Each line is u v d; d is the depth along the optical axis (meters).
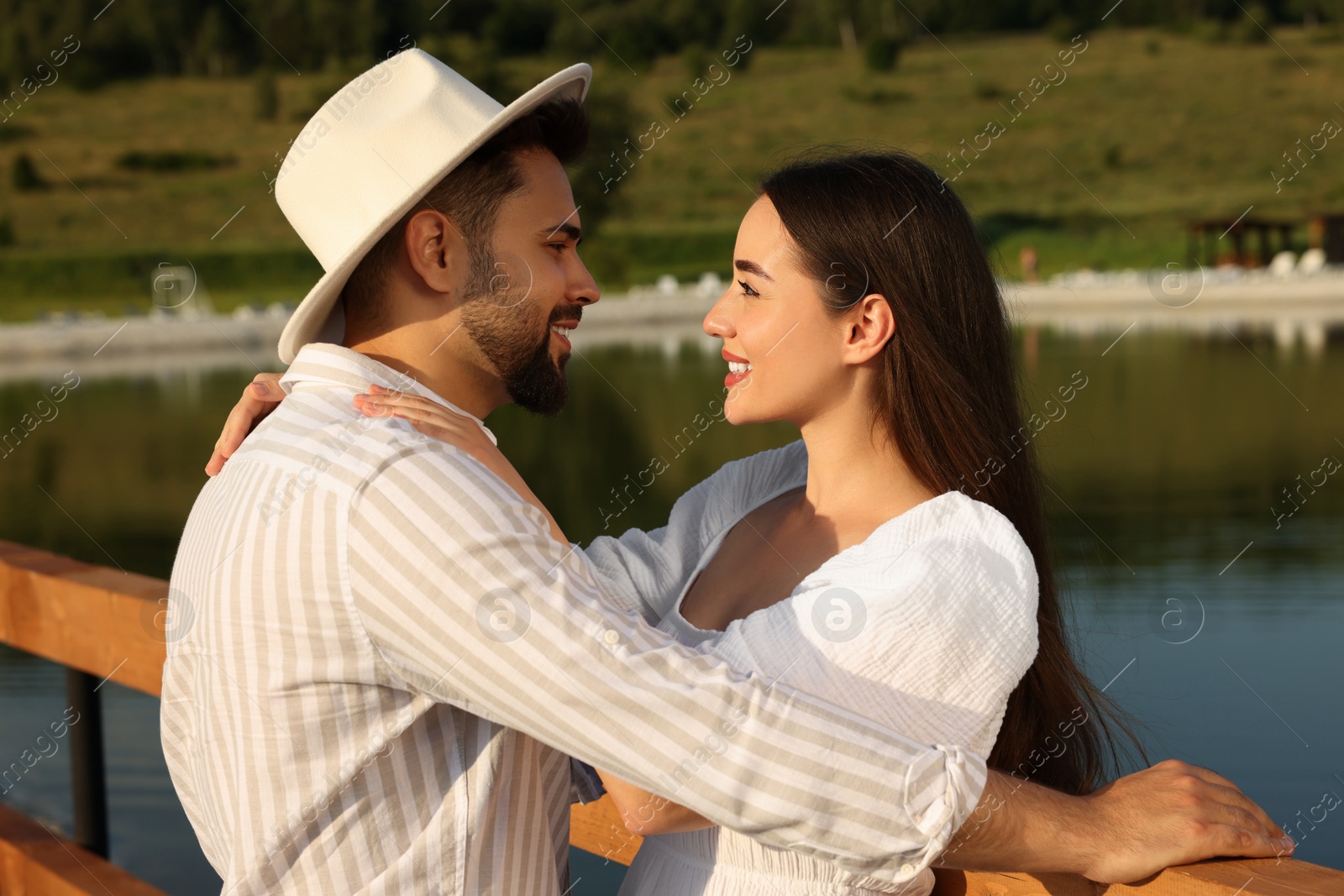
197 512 1.17
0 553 2.08
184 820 2.74
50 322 21.44
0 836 1.91
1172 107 40.31
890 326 1.22
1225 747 2.95
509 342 1.25
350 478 1.02
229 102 43.12
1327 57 42.50
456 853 1.06
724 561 1.36
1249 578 4.76
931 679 1.04
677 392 12.12
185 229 35.94
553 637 0.96
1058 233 34.06
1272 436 8.84
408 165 1.19
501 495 1.03
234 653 1.06
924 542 1.09
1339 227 27.11
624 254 31.72
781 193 1.26
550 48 44.94
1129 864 0.96
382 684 1.04
